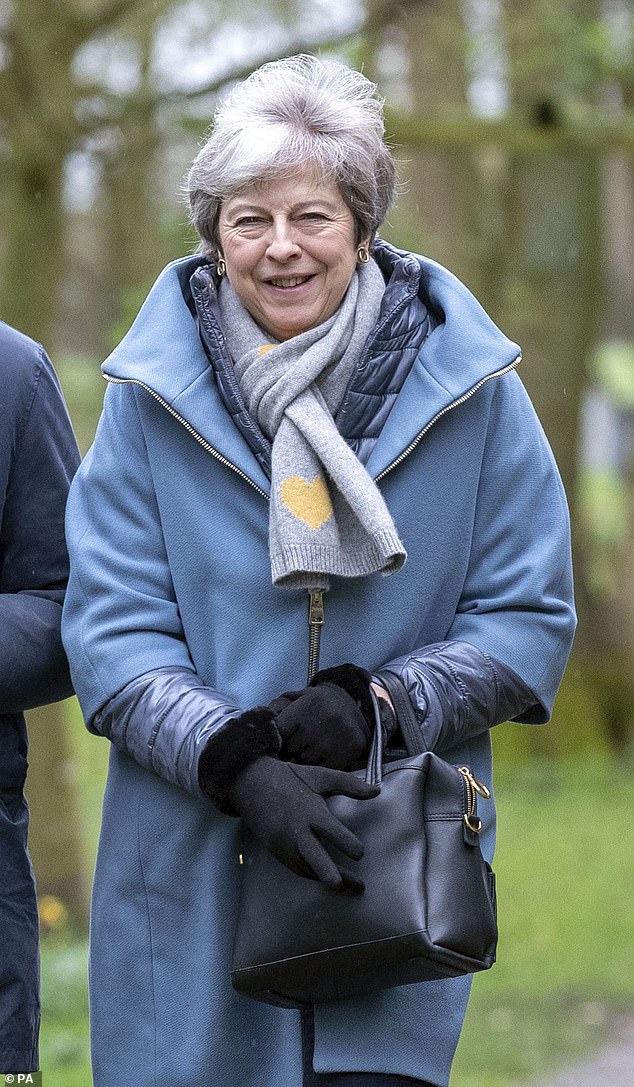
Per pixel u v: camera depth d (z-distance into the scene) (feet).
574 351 85.35
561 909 58.08
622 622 95.66
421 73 54.49
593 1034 42.24
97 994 19.74
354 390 18.98
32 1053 20.24
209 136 19.26
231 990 19.13
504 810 80.18
